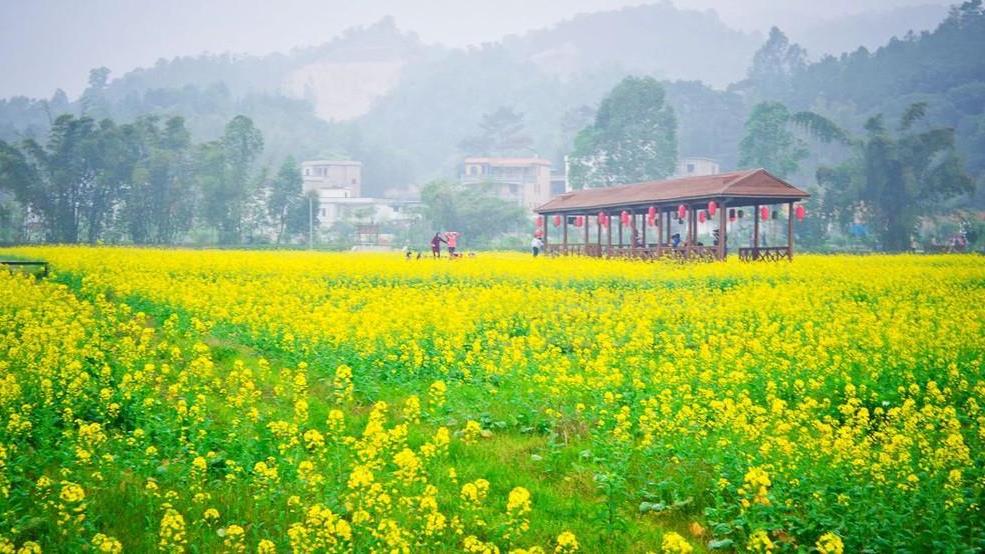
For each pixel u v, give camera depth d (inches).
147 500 345.4
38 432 395.2
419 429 446.3
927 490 342.0
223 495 355.9
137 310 759.7
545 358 566.9
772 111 3169.3
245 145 3184.1
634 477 390.0
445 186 3257.9
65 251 1512.1
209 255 1512.1
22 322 633.0
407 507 347.9
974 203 3518.7
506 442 432.8
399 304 800.9
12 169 2770.7
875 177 2770.7
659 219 1674.5
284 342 596.4
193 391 481.4
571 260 1480.1
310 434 381.1
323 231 3550.7
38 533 321.4
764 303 824.3
